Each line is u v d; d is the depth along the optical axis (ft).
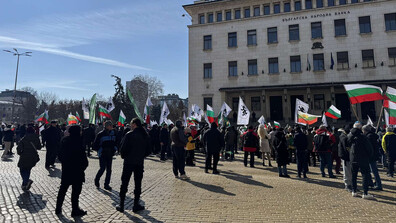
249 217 15.58
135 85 182.60
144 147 17.35
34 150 22.02
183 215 15.81
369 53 98.43
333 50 101.76
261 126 38.52
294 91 106.63
